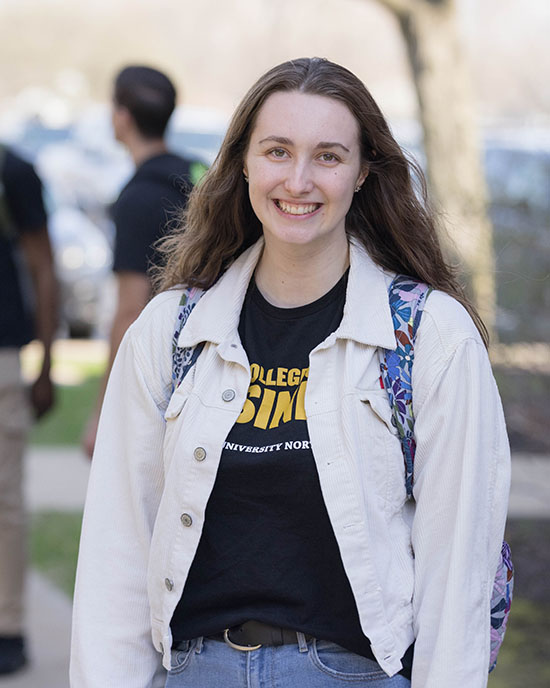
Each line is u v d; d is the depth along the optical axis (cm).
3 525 590
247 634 290
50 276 602
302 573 285
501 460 286
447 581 278
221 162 309
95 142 1886
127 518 312
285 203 292
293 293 301
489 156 1093
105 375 491
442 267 305
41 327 609
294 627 285
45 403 620
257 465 283
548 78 994
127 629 310
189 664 297
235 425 290
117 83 518
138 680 310
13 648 596
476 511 279
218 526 290
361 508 278
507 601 298
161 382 308
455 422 280
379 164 303
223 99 4016
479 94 1925
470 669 275
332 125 288
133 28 4397
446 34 1175
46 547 823
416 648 280
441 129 1148
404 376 284
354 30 3234
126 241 479
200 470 288
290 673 286
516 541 746
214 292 308
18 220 581
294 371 292
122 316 480
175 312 311
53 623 681
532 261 756
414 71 1185
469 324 288
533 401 771
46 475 1039
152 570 300
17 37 4434
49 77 4431
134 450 309
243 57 3988
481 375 282
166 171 487
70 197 1739
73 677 310
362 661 285
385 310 289
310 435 281
